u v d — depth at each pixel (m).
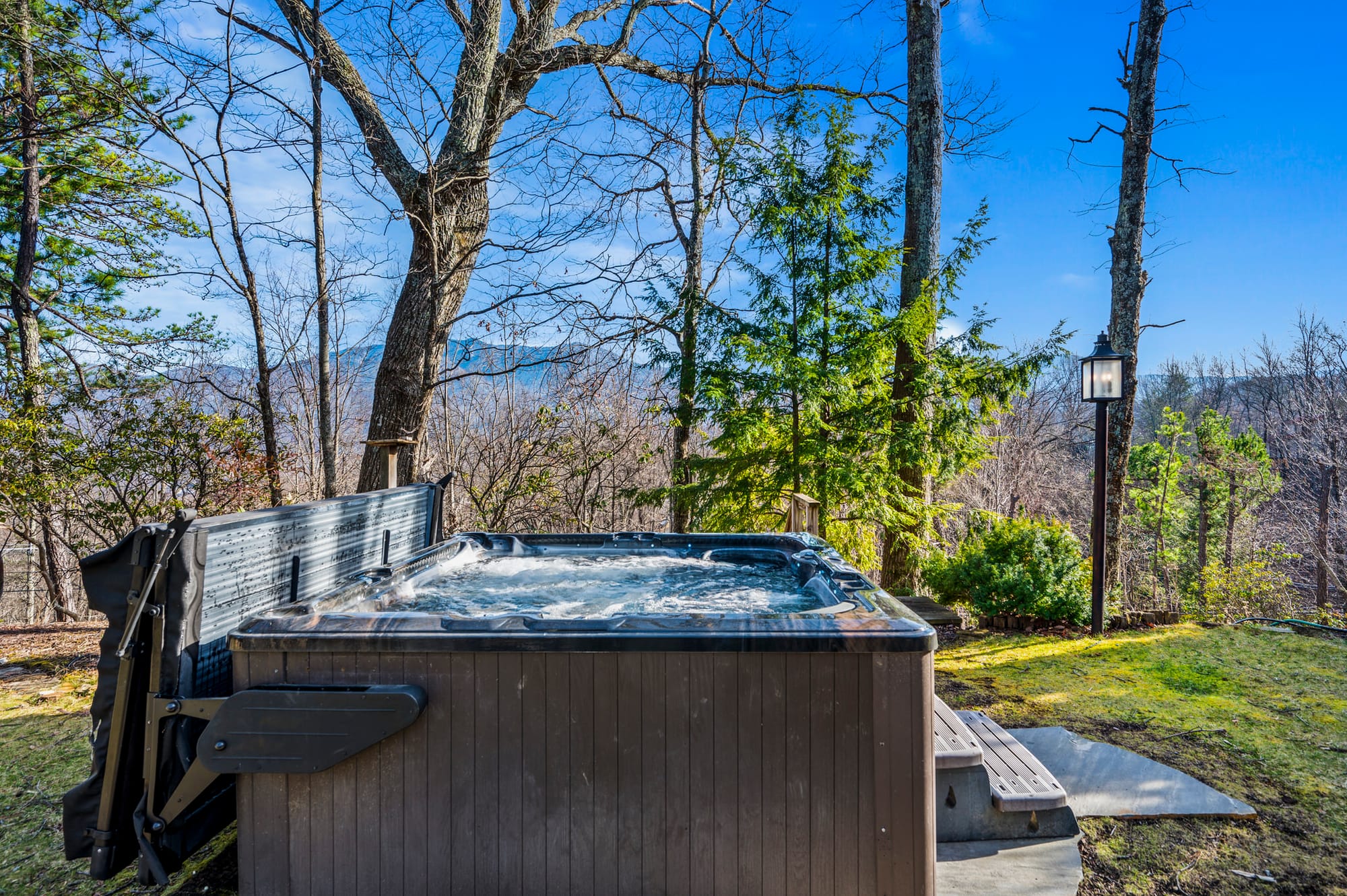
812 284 6.40
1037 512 20.61
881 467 6.37
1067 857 2.36
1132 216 6.30
